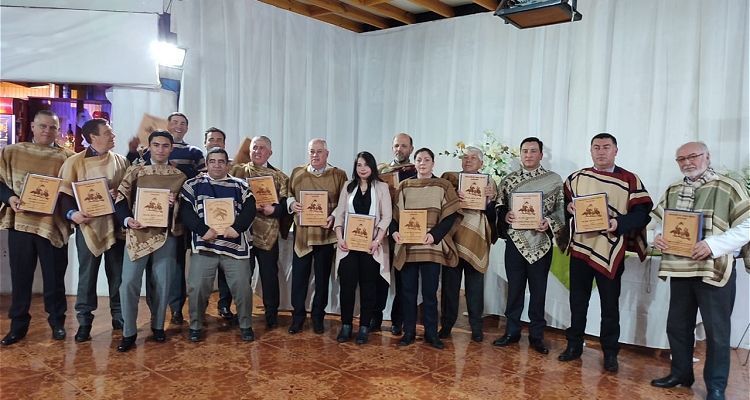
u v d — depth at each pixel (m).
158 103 4.75
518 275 3.54
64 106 4.53
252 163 3.89
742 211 2.64
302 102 5.95
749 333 3.72
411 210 3.41
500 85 5.51
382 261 3.52
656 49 4.54
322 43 6.13
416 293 3.55
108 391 2.67
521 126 5.34
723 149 4.21
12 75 4.25
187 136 4.98
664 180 4.49
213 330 3.75
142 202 3.24
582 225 3.10
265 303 3.85
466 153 3.67
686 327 2.90
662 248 2.82
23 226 3.27
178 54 4.67
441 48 5.90
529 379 3.01
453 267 3.62
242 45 5.37
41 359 3.08
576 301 3.31
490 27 5.55
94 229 3.33
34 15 4.28
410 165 3.94
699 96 4.34
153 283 3.42
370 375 2.98
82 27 4.37
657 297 3.51
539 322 3.49
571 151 5.01
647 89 4.59
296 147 5.90
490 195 3.58
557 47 5.11
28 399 2.56
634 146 4.64
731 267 2.69
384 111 6.33
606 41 4.79
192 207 3.37
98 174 3.37
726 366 2.74
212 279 3.48
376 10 5.73
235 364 3.10
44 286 3.40
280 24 5.70
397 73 6.23
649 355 3.53
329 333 3.76
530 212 3.39
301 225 3.58
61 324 3.47
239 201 3.44
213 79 5.14
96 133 3.38
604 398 2.79
